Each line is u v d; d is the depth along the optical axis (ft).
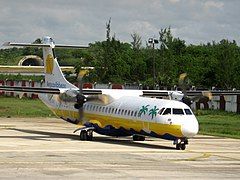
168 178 144.25
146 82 570.46
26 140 250.57
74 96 261.44
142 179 141.28
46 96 302.04
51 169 155.33
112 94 256.52
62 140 257.14
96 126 260.21
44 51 302.04
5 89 270.87
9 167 157.58
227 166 174.60
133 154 201.16
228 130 345.31
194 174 153.28
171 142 256.52
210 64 638.94
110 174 148.56
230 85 595.47
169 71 606.96
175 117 218.79
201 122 400.88
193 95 276.41
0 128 327.88
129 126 240.94
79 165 165.68
